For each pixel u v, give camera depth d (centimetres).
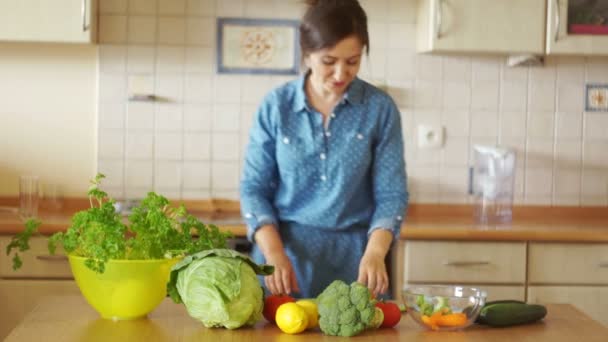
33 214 333
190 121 365
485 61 373
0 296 316
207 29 363
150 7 361
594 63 377
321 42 214
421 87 372
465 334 183
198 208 366
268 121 241
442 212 374
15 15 327
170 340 173
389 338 178
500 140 376
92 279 186
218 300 175
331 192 240
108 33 360
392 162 239
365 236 246
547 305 214
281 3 365
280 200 246
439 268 322
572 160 379
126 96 362
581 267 328
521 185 379
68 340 172
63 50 361
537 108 377
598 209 379
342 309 177
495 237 322
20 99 361
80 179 365
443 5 337
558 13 338
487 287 324
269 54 366
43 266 316
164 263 188
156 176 366
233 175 368
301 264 243
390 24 369
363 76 370
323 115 239
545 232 323
